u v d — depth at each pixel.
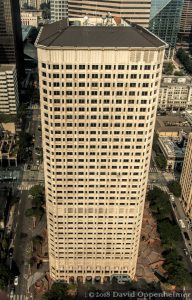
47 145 151.12
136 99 139.00
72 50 126.31
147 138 149.88
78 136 147.25
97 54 127.88
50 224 177.00
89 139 148.25
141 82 135.25
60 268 190.75
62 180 159.88
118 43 131.00
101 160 154.38
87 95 137.25
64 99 137.62
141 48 127.06
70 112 141.00
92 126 144.88
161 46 130.88
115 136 147.88
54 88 134.75
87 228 176.50
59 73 131.50
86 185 161.75
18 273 198.62
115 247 184.25
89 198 165.88
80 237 179.62
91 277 198.00
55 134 146.38
